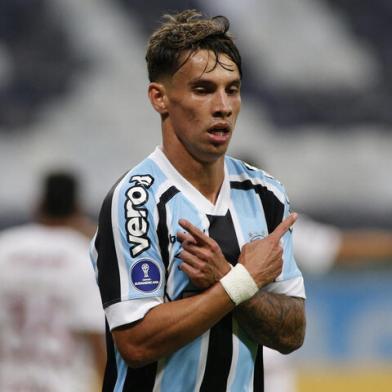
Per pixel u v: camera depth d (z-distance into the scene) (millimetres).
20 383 17000
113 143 37469
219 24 9734
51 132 37906
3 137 37812
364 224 34781
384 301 25281
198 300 9367
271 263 9617
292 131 38062
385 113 39062
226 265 9500
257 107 38906
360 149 37312
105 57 40312
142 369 9836
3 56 40531
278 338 9938
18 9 41688
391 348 25328
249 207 10211
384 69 40406
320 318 25469
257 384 10367
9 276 17047
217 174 10023
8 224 34219
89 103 38875
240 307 9648
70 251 17109
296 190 35531
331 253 20469
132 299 9531
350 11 41781
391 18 41750
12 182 35719
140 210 9633
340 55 40594
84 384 17172
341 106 39281
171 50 9648
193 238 9469
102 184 35938
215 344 9781
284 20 41031
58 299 17000
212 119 9531
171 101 9742
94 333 17016
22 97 39250
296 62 40219
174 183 9883
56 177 17453
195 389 9820
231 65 9633
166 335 9375
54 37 41000
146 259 9570
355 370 25391
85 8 41594
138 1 41406
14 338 17062
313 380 25484
